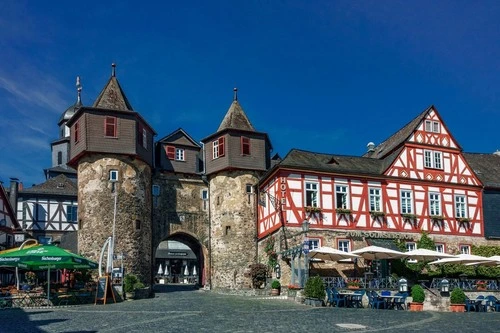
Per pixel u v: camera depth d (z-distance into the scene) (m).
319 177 31.08
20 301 22.02
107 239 28.28
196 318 16.70
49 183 45.88
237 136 35.47
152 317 17.11
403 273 30.97
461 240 33.56
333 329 14.17
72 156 32.62
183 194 36.69
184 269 60.19
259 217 34.53
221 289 33.56
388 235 31.66
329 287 24.58
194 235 36.44
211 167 36.22
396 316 18.20
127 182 31.98
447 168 34.41
